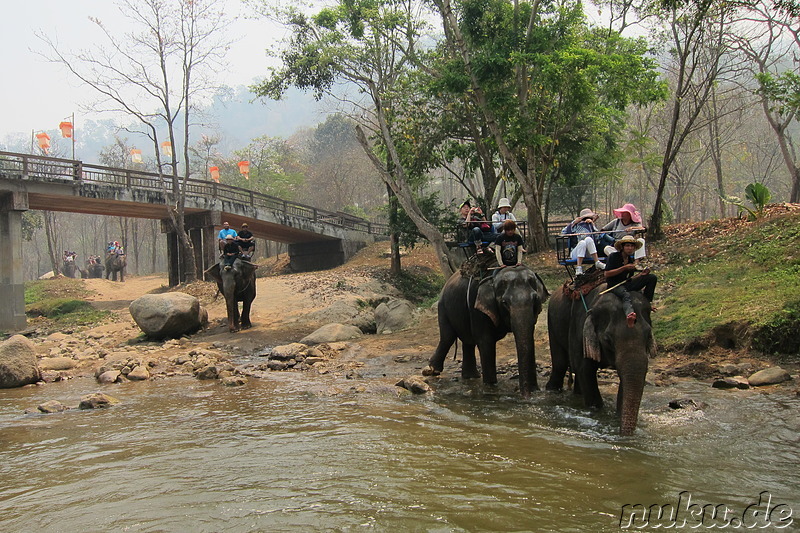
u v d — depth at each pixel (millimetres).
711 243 17016
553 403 8312
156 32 31438
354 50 23578
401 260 35875
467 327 10148
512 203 25391
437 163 27609
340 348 14453
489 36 22828
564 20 22062
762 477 5145
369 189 62000
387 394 9445
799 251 12914
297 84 25281
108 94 31078
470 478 5398
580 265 8180
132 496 5223
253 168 59781
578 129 25734
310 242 39969
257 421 7969
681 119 35188
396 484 5289
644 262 7402
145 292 35062
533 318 8664
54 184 26188
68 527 4594
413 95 26016
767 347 9516
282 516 4641
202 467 6004
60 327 23297
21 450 6918
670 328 11016
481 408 8227
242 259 18906
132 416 8594
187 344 16672
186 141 32094
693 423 6797
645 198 46219
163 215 33312
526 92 22828
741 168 54031
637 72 21438
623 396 6516
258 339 17109
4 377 11734
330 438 6922
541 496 4906
